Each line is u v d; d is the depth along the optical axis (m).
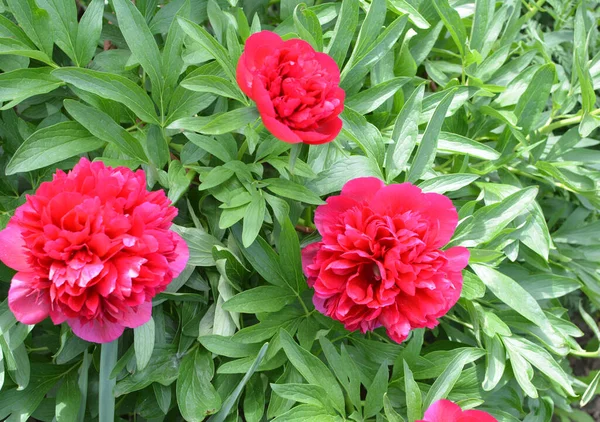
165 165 0.66
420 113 0.65
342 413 0.59
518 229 0.68
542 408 0.74
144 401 0.65
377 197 0.56
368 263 0.55
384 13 0.63
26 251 0.50
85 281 0.49
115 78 0.60
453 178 0.63
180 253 0.55
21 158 0.58
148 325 0.58
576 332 0.70
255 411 0.62
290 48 0.54
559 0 0.87
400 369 0.63
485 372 0.66
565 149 0.74
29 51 0.60
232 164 0.60
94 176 0.53
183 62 0.62
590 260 0.79
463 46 0.71
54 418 0.63
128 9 0.60
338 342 0.67
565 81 0.78
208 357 0.63
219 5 0.69
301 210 0.65
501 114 0.70
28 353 0.67
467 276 0.64
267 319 0.62
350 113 0.63
